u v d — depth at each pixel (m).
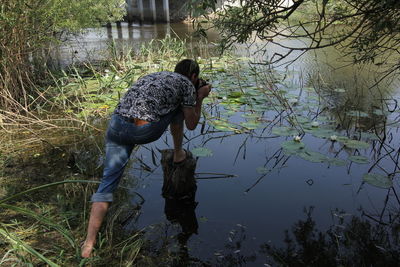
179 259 2.49
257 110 5.11
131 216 2.98
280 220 2.91
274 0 2.60
